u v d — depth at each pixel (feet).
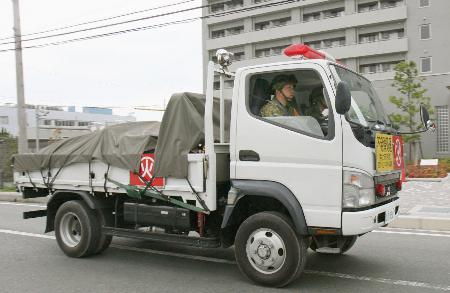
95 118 243.40
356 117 15.65
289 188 15.65
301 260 15.61
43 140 94.84
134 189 18.92
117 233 20.06
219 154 17.48
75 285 17.01
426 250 21.90
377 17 136.98
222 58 17.58
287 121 15.89
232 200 16.51
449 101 97.09
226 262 20.18
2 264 20.30
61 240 21.67
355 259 20.25
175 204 18.25
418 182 57.21
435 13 127.95
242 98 16.66
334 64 16.22
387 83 100.68
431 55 128.88
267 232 16.07
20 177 23.57
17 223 31.83
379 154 15.39
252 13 162.30
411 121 83.97
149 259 20.93
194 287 16.53
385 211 15.96
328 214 15.01
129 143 19.40
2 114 218.59
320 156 15.16
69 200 22.57
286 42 157.38
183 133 17.62
